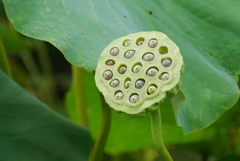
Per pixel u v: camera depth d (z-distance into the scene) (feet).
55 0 3.95
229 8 4.40
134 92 3.44
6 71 5.08
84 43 3.88
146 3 4.31
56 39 3.83
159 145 3.57
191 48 4.29
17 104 4.58
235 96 4.17
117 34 3.98
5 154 4.39
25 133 4.50
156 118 3.55
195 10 4.40
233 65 4.29
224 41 4.33
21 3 3.90
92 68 3.81
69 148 4.55
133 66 3.47
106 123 4.60
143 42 3.51
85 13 3.98
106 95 3.47
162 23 4.29
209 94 4.17
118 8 4.14
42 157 4.45
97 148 4.67
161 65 3.45
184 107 4.11
